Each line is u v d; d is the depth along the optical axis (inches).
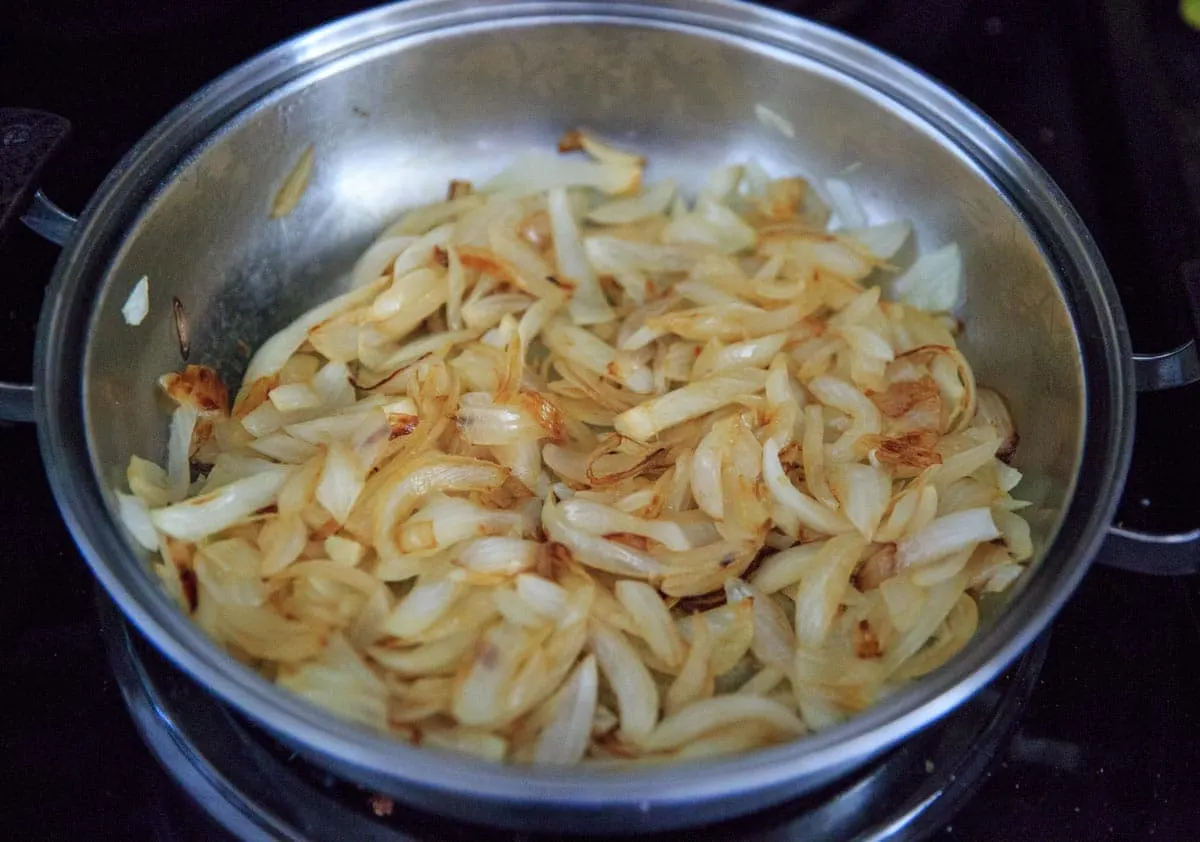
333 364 12.5
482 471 11.2
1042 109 15.3
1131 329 13.1
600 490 11.3
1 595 10.7
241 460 11.5
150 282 11.6
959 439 11.8
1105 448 9.8
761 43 13.0
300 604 10.3
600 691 10.0
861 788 9.7
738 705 9.7
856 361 12.6
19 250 13.1
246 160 12.6
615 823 8.4
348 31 12.6
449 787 7.4
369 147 13.9
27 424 12.0
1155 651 10.9
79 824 9.4
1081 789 9.9
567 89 14.1
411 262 13.4
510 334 12.4
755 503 11.1
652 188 14.7
